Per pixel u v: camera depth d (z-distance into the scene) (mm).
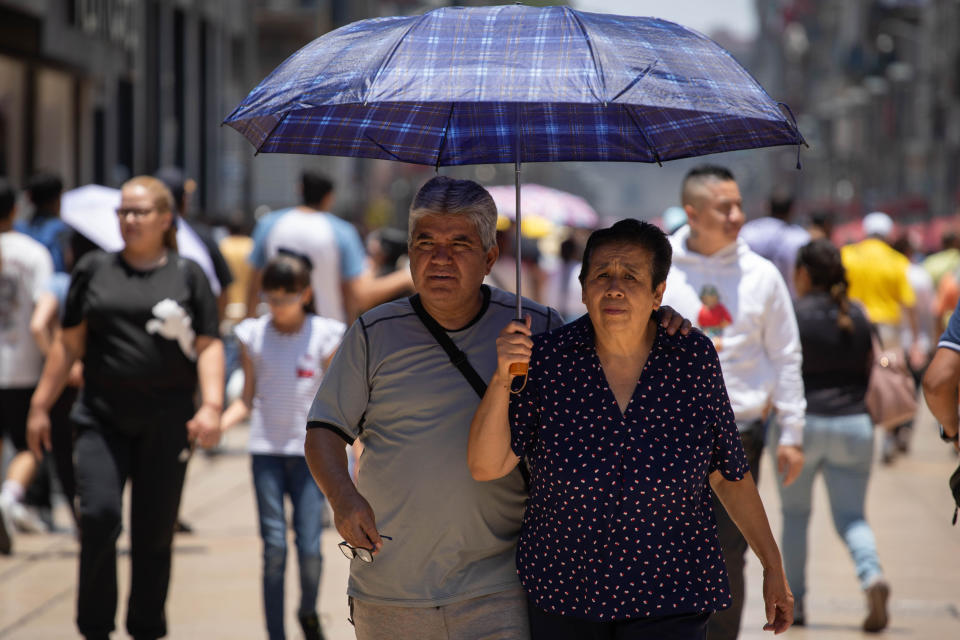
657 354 9023
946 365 10898
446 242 9352
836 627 17203
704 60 8484
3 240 21250
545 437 9016
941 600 18812
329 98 8086
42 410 14445
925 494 27859
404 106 9938
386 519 9555
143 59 62188
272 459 15547
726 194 13438
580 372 9008
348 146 10000
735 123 9445
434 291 9375
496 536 9555
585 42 8133
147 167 64375
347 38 8758
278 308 15797
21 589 18641
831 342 16719
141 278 14258
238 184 88062
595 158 10180
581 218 52625
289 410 15578
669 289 13602
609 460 8906
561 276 35094
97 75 49969
